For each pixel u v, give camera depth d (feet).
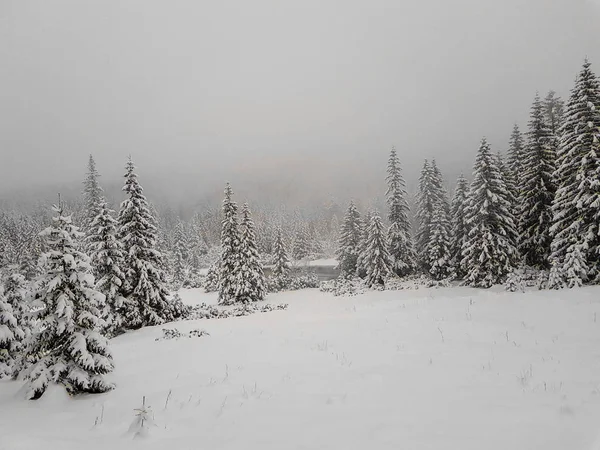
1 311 35.63
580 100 69.87
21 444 18.57
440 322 42.37
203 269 273.33
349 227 165.68
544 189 85.87
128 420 21.61
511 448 14.70
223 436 18.12
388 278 124.98
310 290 143.23
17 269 42.06
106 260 68.44
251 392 24.71
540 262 91.50
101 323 30.01
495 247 94.43
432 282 110.52
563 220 72.64
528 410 18.04
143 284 72.33
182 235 259.80
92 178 121.80
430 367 26.73
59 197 30.37
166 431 19.42
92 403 25.77
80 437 19.53
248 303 115.65
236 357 35.42
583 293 48.08
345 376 26.37
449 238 117.70
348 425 18.19
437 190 131.64
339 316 57.72
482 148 97.60
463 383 22.89
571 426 15.98
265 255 319.88
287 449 16.16
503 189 95.14
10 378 33.76
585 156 68.13
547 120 96.63
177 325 68.03
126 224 75.31
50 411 24.27
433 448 15.17
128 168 77.25
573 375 22.59
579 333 32.76
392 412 19.33
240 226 131.34
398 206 135.33
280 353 35.42
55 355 28.66
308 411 20.45
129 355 42.86
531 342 31.35
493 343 32.01
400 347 33.32
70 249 29.73
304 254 259.60
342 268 166.71
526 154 90.12
